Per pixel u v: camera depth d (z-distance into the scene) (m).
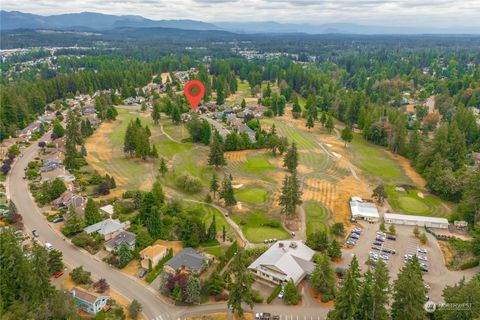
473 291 65.44
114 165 153.00
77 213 105.69
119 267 88.75
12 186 128.25
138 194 118.69
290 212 114.81
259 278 88.31
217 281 80.38
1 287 67.50
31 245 94.56
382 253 99.69
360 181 148.62
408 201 132.25
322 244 99.31
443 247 103.75
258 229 110.75
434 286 86.44
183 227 103.12
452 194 132.12
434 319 72.25
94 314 73.38
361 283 69.56
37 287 70.56
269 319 74.50
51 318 65.69
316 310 78.00
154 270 87.69
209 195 126.12
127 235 98.25
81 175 139.38
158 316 74.44
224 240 102.81
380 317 65.62
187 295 76.94
